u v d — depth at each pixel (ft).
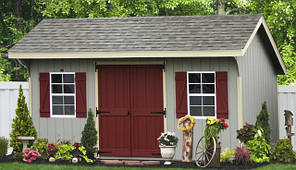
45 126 49.75
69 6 80.74
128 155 48.16
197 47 45.11
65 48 48.06
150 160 47.73
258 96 51.01
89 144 47.62
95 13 79.87
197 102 46.78
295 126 55.11
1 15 83.10
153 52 45.55
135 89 47.93
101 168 44.01
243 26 48.01
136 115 47.96
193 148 46.70
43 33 51.70
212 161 43.83
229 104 45.62
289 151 46.50
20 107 48.39
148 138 47.80
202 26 49.26
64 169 43.78
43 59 49.62
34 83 49.88
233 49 43.83
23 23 81.87
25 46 49.21
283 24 74.33
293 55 76.38
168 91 47.19
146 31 49.75
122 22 52.37
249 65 48.39
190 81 46.96
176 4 79.46
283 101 56.13
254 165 44.37
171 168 43.91
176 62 46.96
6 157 48.85
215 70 45.96
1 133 54.03
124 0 80.79
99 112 48.55
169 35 48.24
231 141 45.60
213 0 84.07
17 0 82.23
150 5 81.35
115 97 48.37
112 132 48.49
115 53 46.34
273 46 53.88
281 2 75.20
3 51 80.48
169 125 47.26
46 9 80.59
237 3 83.87
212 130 44.27
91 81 48.65
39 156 47.44
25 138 47.39
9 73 77.87
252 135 45.01
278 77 71.36
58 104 49.62
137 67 47.83
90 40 49.16
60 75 49.57
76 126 49.06
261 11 78.02
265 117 49.57
